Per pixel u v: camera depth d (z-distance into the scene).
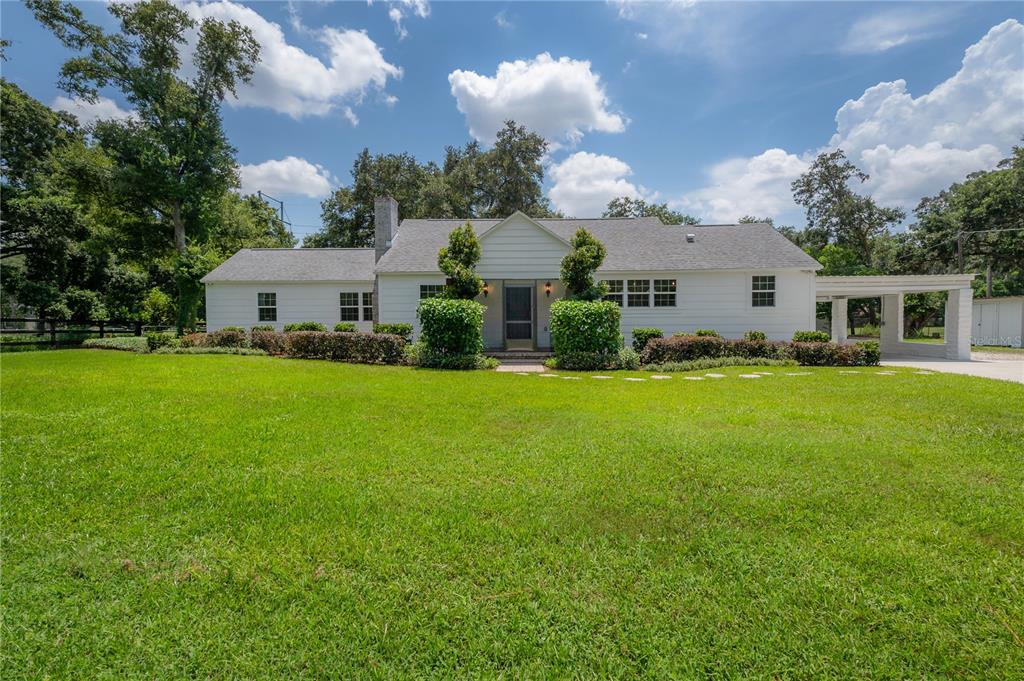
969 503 3.13
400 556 2.51
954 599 2.13
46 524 2.82
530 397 7.14
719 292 14.84
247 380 8.54
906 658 1.79
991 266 26.42
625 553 2.54
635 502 3.16
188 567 2.40
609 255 15.44
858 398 7.06
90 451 4.19
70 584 2.25
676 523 2.87
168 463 3.91
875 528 2.80
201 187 23.30
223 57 23.06
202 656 1.82
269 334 14.40
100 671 1.75
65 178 22.47
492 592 2.22
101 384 7.88
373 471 3.77
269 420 5.42
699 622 2.00
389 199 17.12
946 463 3.95
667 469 3.79
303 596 2.18
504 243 14.32
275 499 3.20
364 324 17.05
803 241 32.97
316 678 1.73
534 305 15.41
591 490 3.37
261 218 36.34
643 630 1.96
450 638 1.92
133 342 16.81
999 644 1.85
